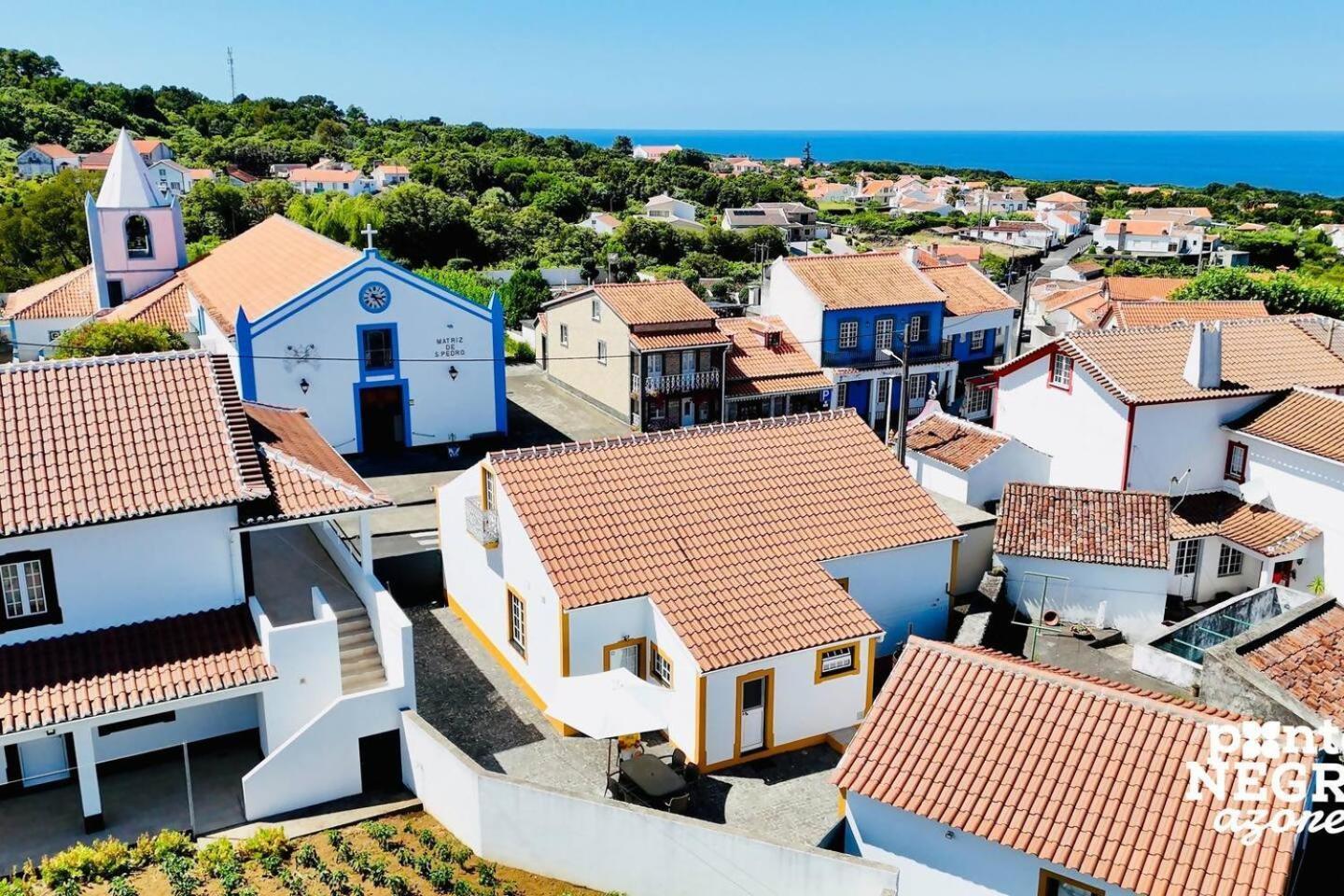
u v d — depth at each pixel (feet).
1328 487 110.11
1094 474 122.11
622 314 162.20
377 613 77.71
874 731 62.54
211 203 352.69
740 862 61.36
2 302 232.94
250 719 77.92
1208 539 115.14
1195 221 595.06
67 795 71.05
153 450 74.33
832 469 97.19
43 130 545.44
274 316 137.18
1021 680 63.46
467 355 151.53
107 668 68.08
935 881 59.26
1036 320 285.84
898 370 178.40
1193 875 51.57
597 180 591.37
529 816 65.41
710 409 166.61
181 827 68.13
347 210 340.18
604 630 80.02
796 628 80.12
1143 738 58.70
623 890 64.75
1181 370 121.29
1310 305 208.33
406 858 65.16
